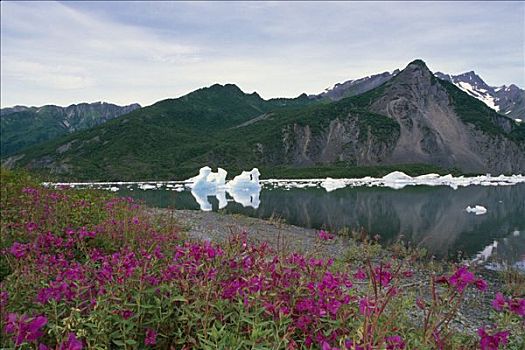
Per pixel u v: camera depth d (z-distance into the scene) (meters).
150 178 158.88
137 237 8.47
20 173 15.63
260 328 3.38
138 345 3.89
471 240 24.97
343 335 3.34
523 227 29.95
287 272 4.42
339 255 14.72
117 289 4.06
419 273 12.23
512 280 13.96
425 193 68.94
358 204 50.94
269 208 45.16
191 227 18.39
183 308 3.86
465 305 9.90
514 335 4.45
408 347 3.37
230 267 4.54
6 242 8.23
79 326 3.54
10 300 4.73
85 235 7.49
